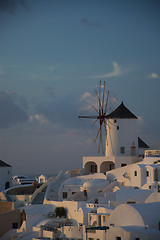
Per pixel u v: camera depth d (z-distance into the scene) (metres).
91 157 112.44
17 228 93.06
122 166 108.00
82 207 86.88
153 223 66.56
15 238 85.38
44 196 104.88
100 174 104.44
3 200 106.00
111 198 91.06
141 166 95.19
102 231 68.25
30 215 90.56
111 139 113.12
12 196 105.94
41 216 91.94
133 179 95.94
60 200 98.31
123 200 84.31
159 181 90.81
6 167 120.06
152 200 76.00
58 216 90.56
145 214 67.25
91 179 100.31
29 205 94.62
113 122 113.31
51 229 83.69
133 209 67.88
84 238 72.06
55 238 79.12
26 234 85.62
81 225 84.19
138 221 67.00
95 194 96.19
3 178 118.50
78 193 95.19
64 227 79.19
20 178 141.00
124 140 112.00
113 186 96.94
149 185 90.50
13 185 128.50
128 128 112.50
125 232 64.19
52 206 94.94
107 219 77.75
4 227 92.50
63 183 103.94
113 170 103.62
